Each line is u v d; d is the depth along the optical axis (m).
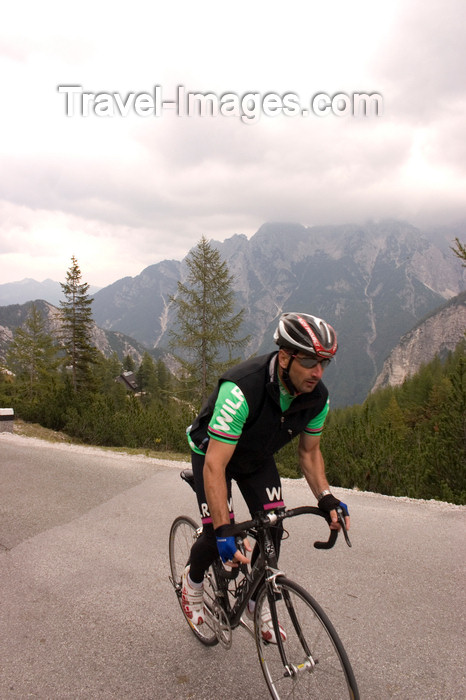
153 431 11.88
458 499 6.34
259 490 2.51
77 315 46.38
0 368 49.19
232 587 2.78
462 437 7.41
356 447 8.12
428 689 2.56
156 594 3.77
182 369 31.55
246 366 2.36
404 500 6.12
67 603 3.68
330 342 2.15
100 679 2.79
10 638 3.24
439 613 3.30
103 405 13.96
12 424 13.02
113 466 8.21
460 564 4.05
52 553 4.66
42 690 2.72
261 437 2.40
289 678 2.30
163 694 2.65
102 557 4.52
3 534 5.22
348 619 3.27
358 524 5.09
